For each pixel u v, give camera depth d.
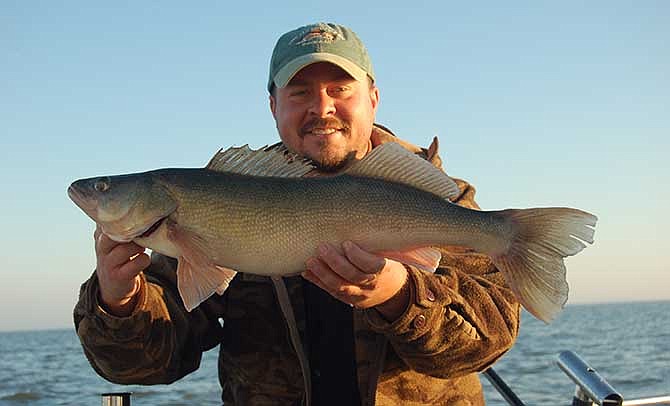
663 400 0.98
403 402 0.82
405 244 0.76
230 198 0.75
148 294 0.80
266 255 0.75
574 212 0.75
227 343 0.88
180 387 3.66
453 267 0.84
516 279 0.76
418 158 0.77
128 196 0.76
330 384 0.84
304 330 0.83
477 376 0.88
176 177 0.77
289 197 0.75
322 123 0.93
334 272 0.71
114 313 0.78
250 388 0.87
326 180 0.76
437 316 0.74
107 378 0.85
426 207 0.76
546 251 0.75
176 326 0.84
